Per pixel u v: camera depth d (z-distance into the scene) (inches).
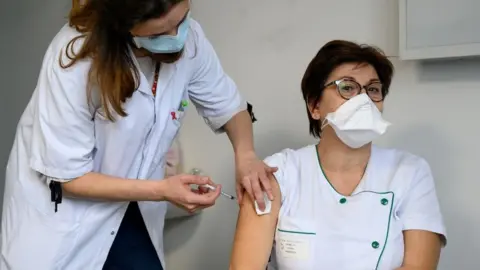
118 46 51.4
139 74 55.9
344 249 55.9
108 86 51.6
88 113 55.1
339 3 79.6
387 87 62.0
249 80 90.2
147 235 69.5
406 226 57.4
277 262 59.1
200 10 95.1
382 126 55.5
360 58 58.4
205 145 95.9
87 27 53.3
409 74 74.5
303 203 58.9
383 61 60.2
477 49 65.0
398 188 58.2
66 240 60.3
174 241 101.3
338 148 59.3
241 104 70.6
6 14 124.6
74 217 60.4
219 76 68.5
